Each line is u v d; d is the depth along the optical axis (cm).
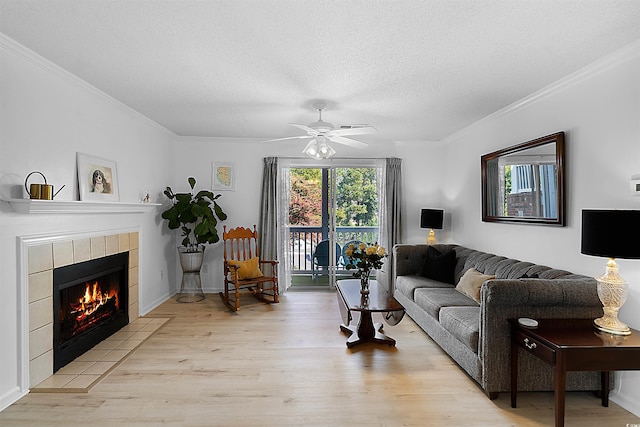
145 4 201
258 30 229
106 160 370
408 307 441
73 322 327
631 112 253
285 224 588
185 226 559
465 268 429
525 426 228
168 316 453
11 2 199
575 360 206
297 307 496
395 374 298
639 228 209
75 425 226
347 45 249
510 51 258
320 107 393
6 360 247
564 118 318
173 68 291
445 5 200
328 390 271
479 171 474
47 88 287
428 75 304
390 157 595
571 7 201
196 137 568
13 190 254
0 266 242
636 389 243
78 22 221
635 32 229
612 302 230
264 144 585
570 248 310
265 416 237
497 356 257
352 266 369
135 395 262
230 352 341
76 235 321
